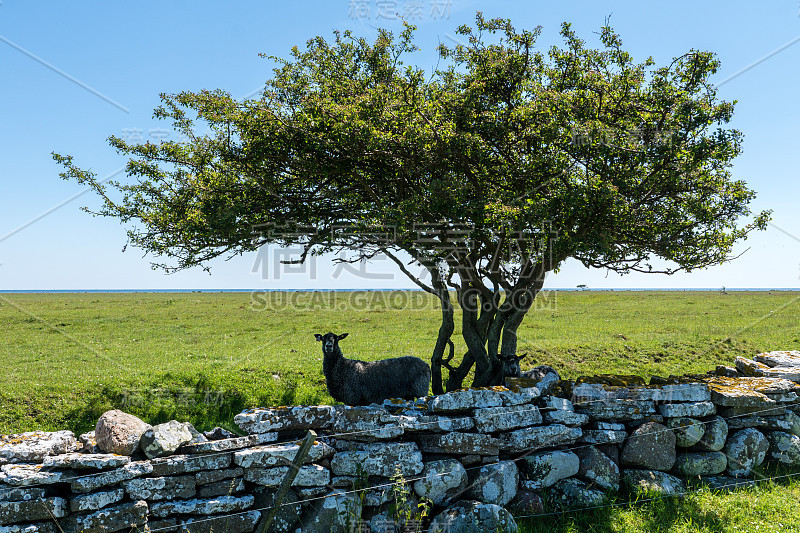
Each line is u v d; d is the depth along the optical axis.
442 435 7.26
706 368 20.23
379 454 6.94
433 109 11.30
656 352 22.75
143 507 5.99
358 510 6.48
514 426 7.66
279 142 11.72
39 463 6.01
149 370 18.59
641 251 12.38
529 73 12.20
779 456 9.05
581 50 12.09
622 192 10.81
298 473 6.58
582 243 10.66
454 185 10.65
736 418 8.89
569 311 41.91
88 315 41.16
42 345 25.66
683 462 8.41
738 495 7.91
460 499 7.18
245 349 24.84
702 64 10.51
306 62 13.33
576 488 7.66
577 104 11.18
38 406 13.67
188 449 6.48
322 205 13.30
